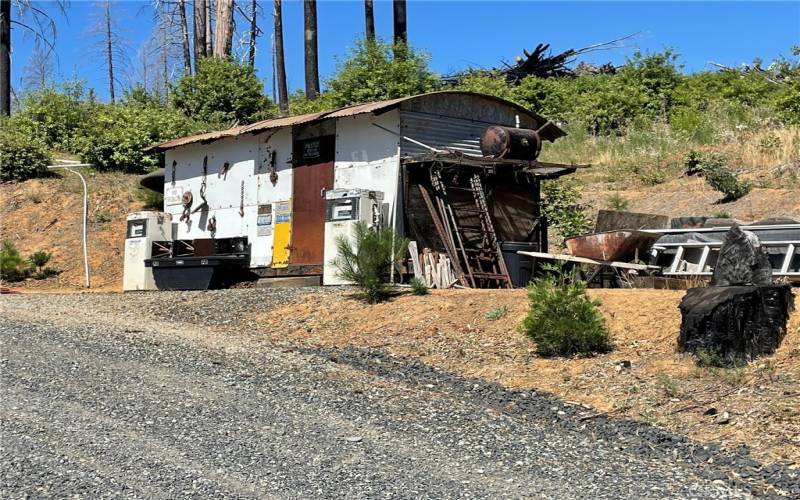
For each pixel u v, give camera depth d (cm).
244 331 1220
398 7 2839
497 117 1655
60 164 2752
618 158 2467
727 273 967
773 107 2670
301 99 3162
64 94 3138
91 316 1373
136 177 2689
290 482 634
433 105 1553
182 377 947
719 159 2181
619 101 2983
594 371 923
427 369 986
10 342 1141
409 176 1499
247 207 1759
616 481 642
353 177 1572
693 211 1983
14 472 654
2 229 2411
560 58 3744
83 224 2295
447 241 1455
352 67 2686
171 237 1908
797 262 1095
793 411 766
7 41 3353
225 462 677
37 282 2119
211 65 3094
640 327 1005
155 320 1330
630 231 1230
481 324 1107
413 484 631
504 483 635
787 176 2070
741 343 893
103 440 730
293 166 1675
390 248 1279
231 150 1805
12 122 3044
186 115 3080
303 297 1355
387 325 1157
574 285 1017
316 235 1623
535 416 823
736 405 797
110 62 4912
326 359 1040
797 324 917
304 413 813
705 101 2977
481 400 876
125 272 1892
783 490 629
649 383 872
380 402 855
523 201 1616
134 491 616
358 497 605
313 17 2981
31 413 809
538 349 1001
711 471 670
